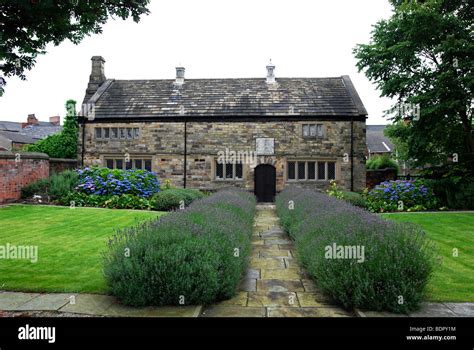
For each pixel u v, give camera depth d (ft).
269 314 14.89
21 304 15.52
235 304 16.03
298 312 15.11
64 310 14.87
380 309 14.85
